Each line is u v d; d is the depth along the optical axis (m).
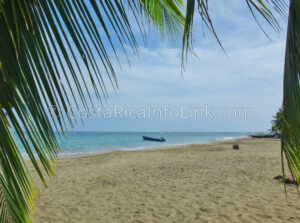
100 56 1.16
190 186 6.96
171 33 2.47
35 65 1.14
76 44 1.12
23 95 1.15
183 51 1.32
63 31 1.12
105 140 52.81
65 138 1.15
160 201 5.66
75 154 20.91
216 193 6.13
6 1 1.16
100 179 8.33
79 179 8.41
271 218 4.39
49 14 1.13
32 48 1.14
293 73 1.43
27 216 1.28
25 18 1.12
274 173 8.27
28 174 1.31
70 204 5.62
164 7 2.29
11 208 1.20
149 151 19.11
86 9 1.13
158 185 7.20
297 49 1.41
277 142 29.36
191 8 1.25
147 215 4.80
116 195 6.30
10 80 1.15
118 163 12.33
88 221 4.59
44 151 1.18
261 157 13.03
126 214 4.89
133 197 6.07
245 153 15.56
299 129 1.45
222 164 10.79
